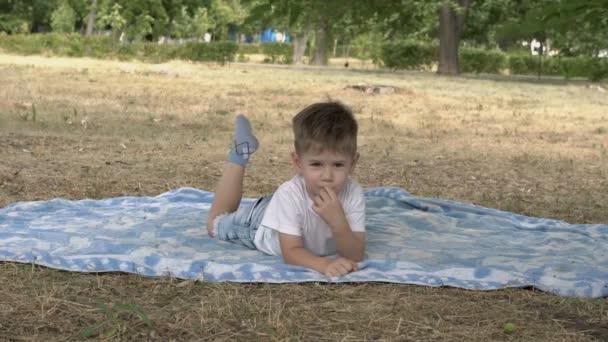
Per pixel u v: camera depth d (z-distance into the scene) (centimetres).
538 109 1689
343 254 405
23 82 1758
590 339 320
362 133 1142
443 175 805
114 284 373
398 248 448
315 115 391
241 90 1844
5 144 863
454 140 1098
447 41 3275
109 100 1434
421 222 525
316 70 3250
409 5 566
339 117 390
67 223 495
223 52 3519
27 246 428
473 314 346
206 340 307
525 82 2911
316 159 388
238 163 467
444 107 1641
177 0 4853
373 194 621
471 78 3047
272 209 408
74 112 1192
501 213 571
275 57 4959
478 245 471
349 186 412
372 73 3128
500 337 319
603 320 345
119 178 711
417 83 2489
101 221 503
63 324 320
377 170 822
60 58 3222
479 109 1627
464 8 2842
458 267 406
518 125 1341
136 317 329
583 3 392
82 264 392
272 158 870
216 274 384
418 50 3659
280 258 420
